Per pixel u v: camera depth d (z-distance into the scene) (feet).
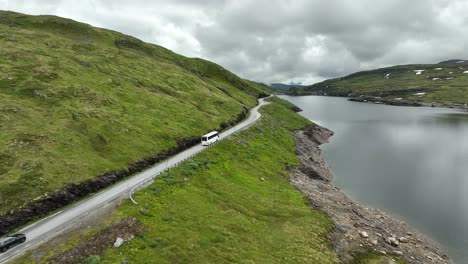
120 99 247.91
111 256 88.89
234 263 96.68
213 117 291.79
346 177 247.91
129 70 342.85
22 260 86.84
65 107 194.59
